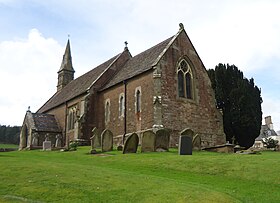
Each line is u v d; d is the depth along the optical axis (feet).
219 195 33.60
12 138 261.03
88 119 112.47
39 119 136.05
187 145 65.51
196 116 95.96
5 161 49.96
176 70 95.25
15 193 31.78
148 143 71.61
